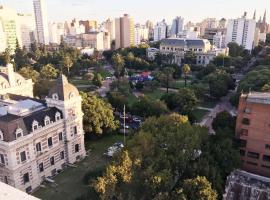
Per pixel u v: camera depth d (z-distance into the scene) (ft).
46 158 298.35
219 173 252.42
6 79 418.92
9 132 254.06
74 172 315.78
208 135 305.73
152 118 325.01
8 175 266.16
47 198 271.90
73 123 326.03
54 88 313.94
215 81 588.91
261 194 255.91
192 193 213.25
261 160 304.50
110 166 229.66
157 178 217.77
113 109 477.36
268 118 286.46
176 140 272.51
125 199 223.92
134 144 263.90
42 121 291.17
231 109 531.91
